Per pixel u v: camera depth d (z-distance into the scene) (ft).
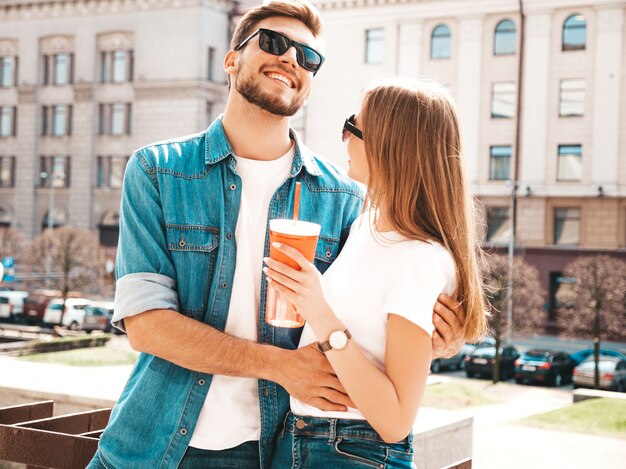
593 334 73.36
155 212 7.05
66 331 88.12
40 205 143.23
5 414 10.83
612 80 101.40
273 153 7.62
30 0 143.74
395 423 5.76
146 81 136.15
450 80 108.88
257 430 6.99
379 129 6.27
